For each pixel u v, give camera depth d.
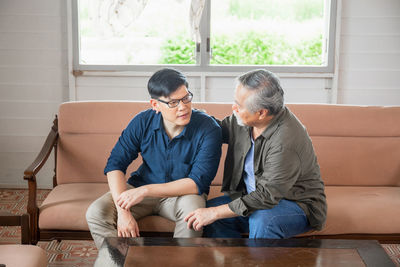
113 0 3.22
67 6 3.26
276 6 3.37
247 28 3.39
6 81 3.40
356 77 3.43
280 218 1.71
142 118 1.96
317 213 1.79
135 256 1.36
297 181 1.79
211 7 3.35
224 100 3.47
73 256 2.31
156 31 3.39
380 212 1.98
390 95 3.45
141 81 3.42
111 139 2.38
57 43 3.35
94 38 3.39
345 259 1.35
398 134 2.42
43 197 3.28
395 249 2.42
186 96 1.78
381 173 2.39
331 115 2.43
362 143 2.41
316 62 3.45
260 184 1.72
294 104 2.45
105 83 3.43
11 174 3.52
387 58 3.39
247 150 1.83
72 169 2.37
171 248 1.42
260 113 1.69
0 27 3.32
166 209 1.90
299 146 1.71
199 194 1.86
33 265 1.48
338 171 2.39
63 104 2.42
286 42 3.42
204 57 3.37
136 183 2.02
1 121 3.46
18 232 2.61
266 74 1.67
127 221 1.75
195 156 1.92
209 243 1.46
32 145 3.49
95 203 1.85
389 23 3.34
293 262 1.33
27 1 3.29
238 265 1.30
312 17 3.38
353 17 3.34
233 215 1.70
